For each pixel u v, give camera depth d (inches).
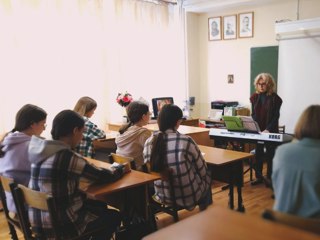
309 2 197.3
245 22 227.0
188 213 131.0
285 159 55.0
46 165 69.7
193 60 250.7
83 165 73.1
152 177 86.0
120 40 201.2
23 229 76.2
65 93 176.2
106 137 151.9
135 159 108.0
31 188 72.7
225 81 243.8
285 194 53.6
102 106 193.8
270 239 40.5
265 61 217.2
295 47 197.9
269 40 217.3
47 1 165.9
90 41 185.8
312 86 195.0
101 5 188.7
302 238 40.4
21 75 158.9
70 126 74.0
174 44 237.9
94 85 189.3
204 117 259.1
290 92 204.5
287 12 207.3
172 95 239.3
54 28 169.5
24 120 83.3
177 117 91.4
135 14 208.1
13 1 154.1
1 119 152.8
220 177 119.0
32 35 161.5
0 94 151.8
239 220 46.2
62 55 173.6
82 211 77.4
